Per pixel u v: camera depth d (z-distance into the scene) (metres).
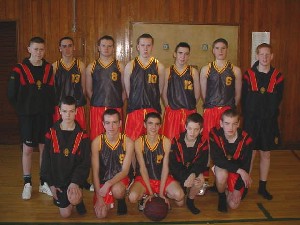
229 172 3.00
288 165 4.40
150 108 3.43
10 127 5.30
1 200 3.21
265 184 3.35
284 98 5.20
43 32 4.94
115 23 4.96
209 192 3.46
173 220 2.81
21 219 2.81
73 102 2.77
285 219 2.83
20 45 4.96
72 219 2.83
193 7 4.99
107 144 2.89
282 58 5.13
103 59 3.49
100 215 2.83
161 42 5.01
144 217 2.87
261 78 3.20
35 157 4.71
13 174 3.96
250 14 5.05
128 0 4.93
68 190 2.69
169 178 3.03
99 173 2.94
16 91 3.18
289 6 5.06
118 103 3.52
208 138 3.23
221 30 5.04
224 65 3.46
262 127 3.23
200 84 3.55
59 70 3.51
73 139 2.80
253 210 3.01
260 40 5.08
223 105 3.45
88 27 4.95
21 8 4.91
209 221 2.79
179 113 3.48
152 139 2.97
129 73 3.43
